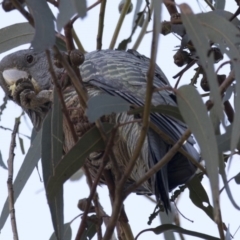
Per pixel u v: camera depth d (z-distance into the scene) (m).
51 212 5.11
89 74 6.71
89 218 5.31
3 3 4.49
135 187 4.33
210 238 5.60
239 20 5.93
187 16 4.02
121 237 5.82
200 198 6.30
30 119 7.93
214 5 6.72
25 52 8.09
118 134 6.49
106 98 4.52
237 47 4.37
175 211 7.25
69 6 4.00
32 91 7.36
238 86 4.27
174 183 6.45
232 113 6.27
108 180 5.77
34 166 6.20
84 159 4.93
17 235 5.08
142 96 6.42
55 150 5.31
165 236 6.38
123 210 5.84
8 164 5.57
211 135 4.09
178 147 4.20
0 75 8.12
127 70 6.66
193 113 4.16
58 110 5.33
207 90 6.14
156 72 7.19
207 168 4.05
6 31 6.15
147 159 6.31
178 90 4.21
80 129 6.30
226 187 4.48
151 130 6.11
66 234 5.96
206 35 4.34
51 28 3.96
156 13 3.70
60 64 4.65
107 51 7.26
